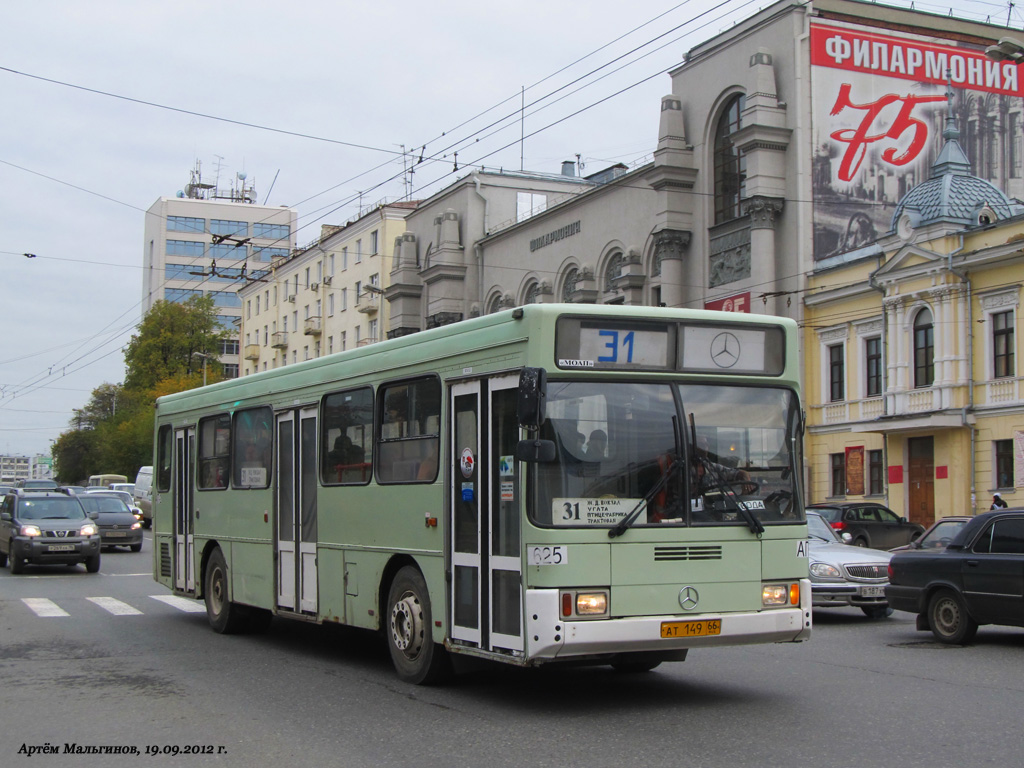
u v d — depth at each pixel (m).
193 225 119.25
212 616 14.53
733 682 10.04
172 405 16.81
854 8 38.38
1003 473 29.48
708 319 8.91
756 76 37.34
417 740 7.64
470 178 55.34
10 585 21.86
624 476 8.41
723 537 8.62
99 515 33.00
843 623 15.86
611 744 7.44
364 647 12.87
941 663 11.32
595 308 8.55
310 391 12.16
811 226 36.62
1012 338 29.39
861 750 7.21
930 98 38.94
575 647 8.01
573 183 57.91
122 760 7.25
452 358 9.46
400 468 10.18
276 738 7.78
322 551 11.61
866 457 33.94
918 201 32.41
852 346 34.56
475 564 8.92
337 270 71.19
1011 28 40.81
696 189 40.62
